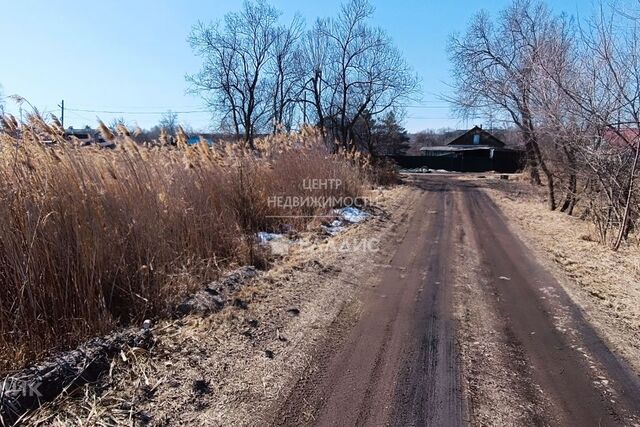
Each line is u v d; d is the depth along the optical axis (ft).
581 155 30.14
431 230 30.81
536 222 35.63
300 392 9.53
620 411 9.15
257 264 19.56
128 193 15.61
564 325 13.71
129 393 9.24
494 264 21.24
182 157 21.57
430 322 13.70
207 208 20.70
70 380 9.43
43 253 11.39
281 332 12.59
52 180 12.71
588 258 23.07
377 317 14.01
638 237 27.76
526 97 44.42
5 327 10.42
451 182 89.92
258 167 28.71
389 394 9.53
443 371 10.61
